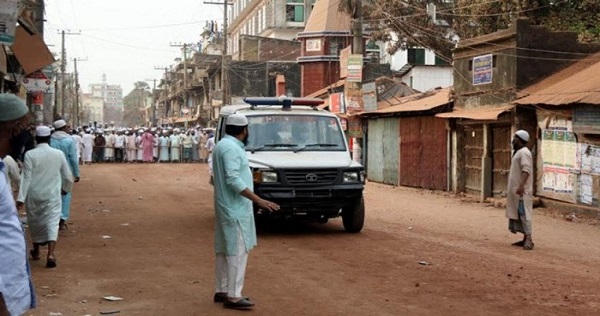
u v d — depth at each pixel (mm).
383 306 7336
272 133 13008
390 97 31797
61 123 12680
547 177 18625
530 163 11516
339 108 32781
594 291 8234
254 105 13938
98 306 7270
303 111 13641
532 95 18594
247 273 9070
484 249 11445
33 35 17438
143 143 41688
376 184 28516
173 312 7031
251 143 12766
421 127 25391
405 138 26672
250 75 57281
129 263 9781
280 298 7676
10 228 3404
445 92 26812
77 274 8961
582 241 12898
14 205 3500
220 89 60188
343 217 13117
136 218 15180
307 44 49531
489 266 9797
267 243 11703
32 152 9352
